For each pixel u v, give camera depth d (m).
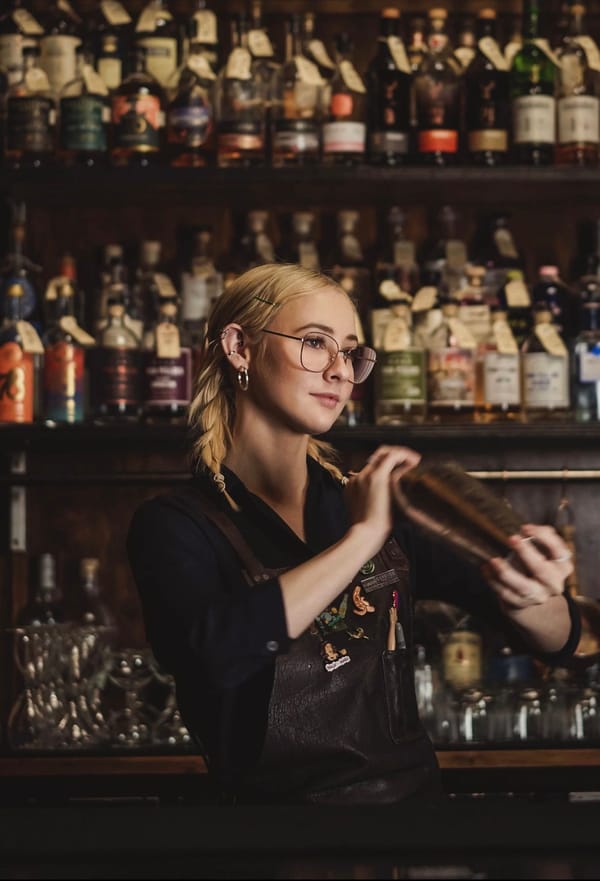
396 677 1.43
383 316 2.42
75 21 2.54
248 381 1.43
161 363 2.36
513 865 0.64
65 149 2.38
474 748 2.23
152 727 2.32
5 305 2.40
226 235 2.63
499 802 0.78
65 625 2.32
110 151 2.48
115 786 2.24
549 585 0.89
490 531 0.88
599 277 2.48
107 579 2.56
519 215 2.65
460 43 2.54
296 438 1.43
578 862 0.64
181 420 2.38
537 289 2.49
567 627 1.34
